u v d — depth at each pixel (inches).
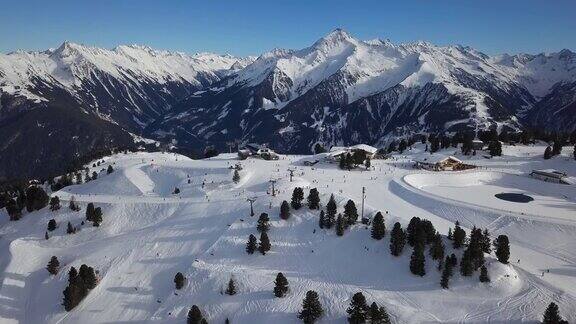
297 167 6663.4
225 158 7544.3
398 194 5295.3
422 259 3324.3
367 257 3659.0
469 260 3238.2
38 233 4889.3
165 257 4067.4
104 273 3988.7
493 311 2910.9
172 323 3260.3
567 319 2790.4
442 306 3016.7
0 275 4227.4
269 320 3083.2
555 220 4175.7
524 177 6151.6
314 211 4384.8
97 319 3474.4
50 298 3836.1
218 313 3255.4
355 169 6574.8
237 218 4443.9
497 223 4311.0
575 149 6688.0
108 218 5017.2
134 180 6284.5
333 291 3284.9
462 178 6220.5
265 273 3577.8
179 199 5285.4
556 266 3496.6
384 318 2817.4
